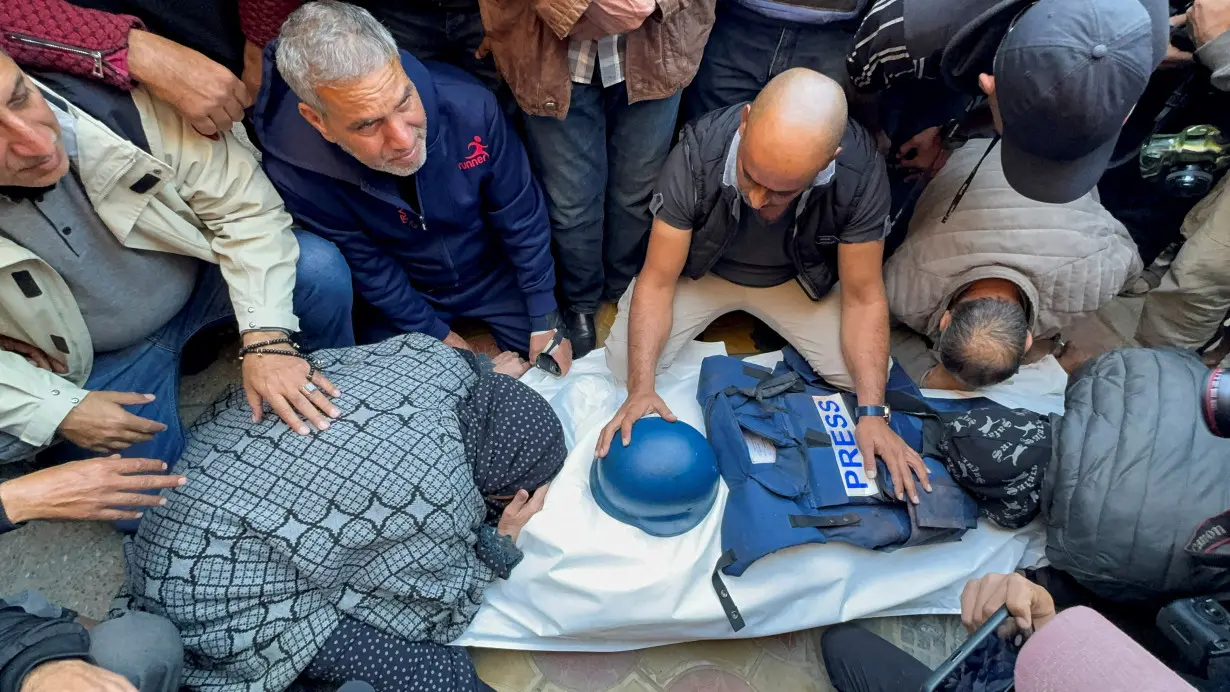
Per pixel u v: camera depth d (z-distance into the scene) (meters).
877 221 1.89
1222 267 1.94
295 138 1.74
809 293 2.17
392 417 1.64
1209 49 1.72
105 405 1.65
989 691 1.51
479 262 2.22
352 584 1.61
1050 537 1.81
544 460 1.85
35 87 1.39
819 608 1.86
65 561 1.97
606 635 1.84
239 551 1.50
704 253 2.04
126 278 1.76
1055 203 1.76
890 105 2.01
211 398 2.28
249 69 1.85
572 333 2.42
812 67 2.01
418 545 1.59
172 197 1.71
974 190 2.03
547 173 2.03
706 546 1.82
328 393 1.67
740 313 2.53
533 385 2.24
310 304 1.96
